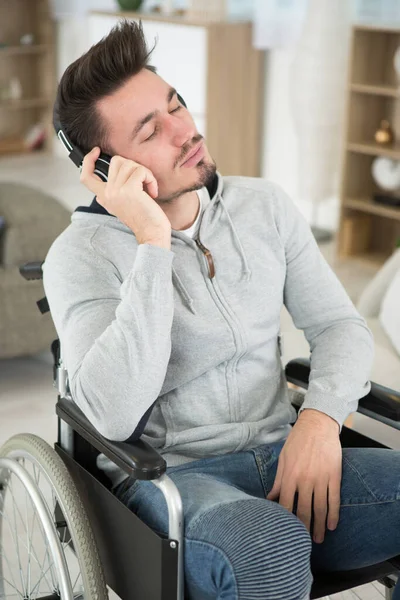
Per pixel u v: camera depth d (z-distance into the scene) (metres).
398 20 5.31
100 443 1.65
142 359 1.62
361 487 1.76
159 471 1.55
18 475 1.87
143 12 6.92
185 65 6.50
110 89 1.78
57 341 1.89
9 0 8.05
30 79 8.38
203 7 6.32
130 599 1.70
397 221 5.57
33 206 3.75
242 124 6.47
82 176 1.78
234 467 1.82
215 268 1.88
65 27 8.05
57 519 1.93
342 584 1.75
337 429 1.81
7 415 3.47
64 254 1.80
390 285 3.17
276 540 1.52
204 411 1.84
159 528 1.67
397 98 5.38
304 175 5.82
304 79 5.56
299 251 2.00
